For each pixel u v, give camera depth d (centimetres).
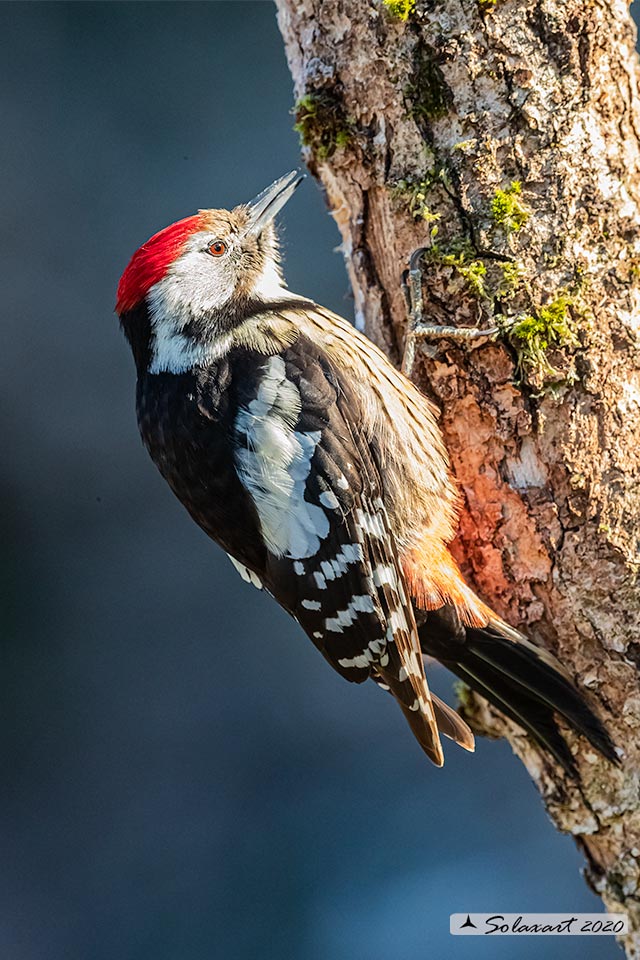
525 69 706
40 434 1700
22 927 1426
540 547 743
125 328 850
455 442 769
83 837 1504
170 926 1424
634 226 721
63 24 1720
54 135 1719
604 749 728
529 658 749
